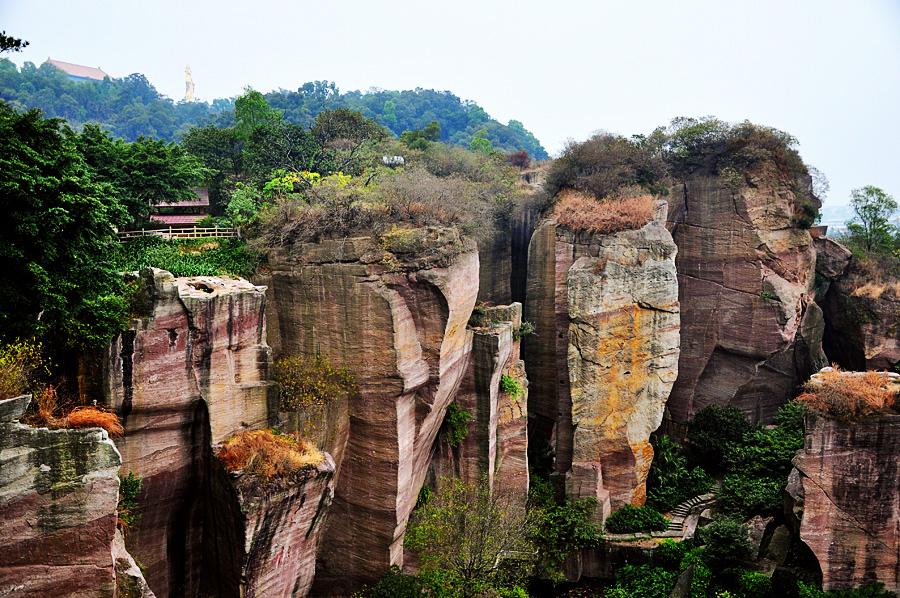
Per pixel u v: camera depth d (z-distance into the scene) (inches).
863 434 932.6
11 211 629.0
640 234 1277.1
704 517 1270.9
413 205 1005.2
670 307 1300.4
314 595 1005.2
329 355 959.6
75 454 532.7
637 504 1330.0
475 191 1502.2
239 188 1366.9
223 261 1018.1
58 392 687.7
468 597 937.5
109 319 700.0
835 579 954.7
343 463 976.9
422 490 1119.6
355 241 930.7
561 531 1216.2
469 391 1141.7
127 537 755.4
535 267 1412.4
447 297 943.0
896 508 937.5
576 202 1382.9
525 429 1261.1
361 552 983.6
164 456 762.8
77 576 542.0
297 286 970.1
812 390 1002.7
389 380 926.4
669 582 1129.4
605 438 1294.3
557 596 1189.7
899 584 946.1
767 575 1042.1
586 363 1266.0
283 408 879.1
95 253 723.4
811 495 951.6
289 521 756.6
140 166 1202.6
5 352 594.2
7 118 677.9
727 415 1494.8
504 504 1153.4
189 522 815.7
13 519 508.7
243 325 804.0
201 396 765.3
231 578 762.8
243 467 732.0
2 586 509.4
